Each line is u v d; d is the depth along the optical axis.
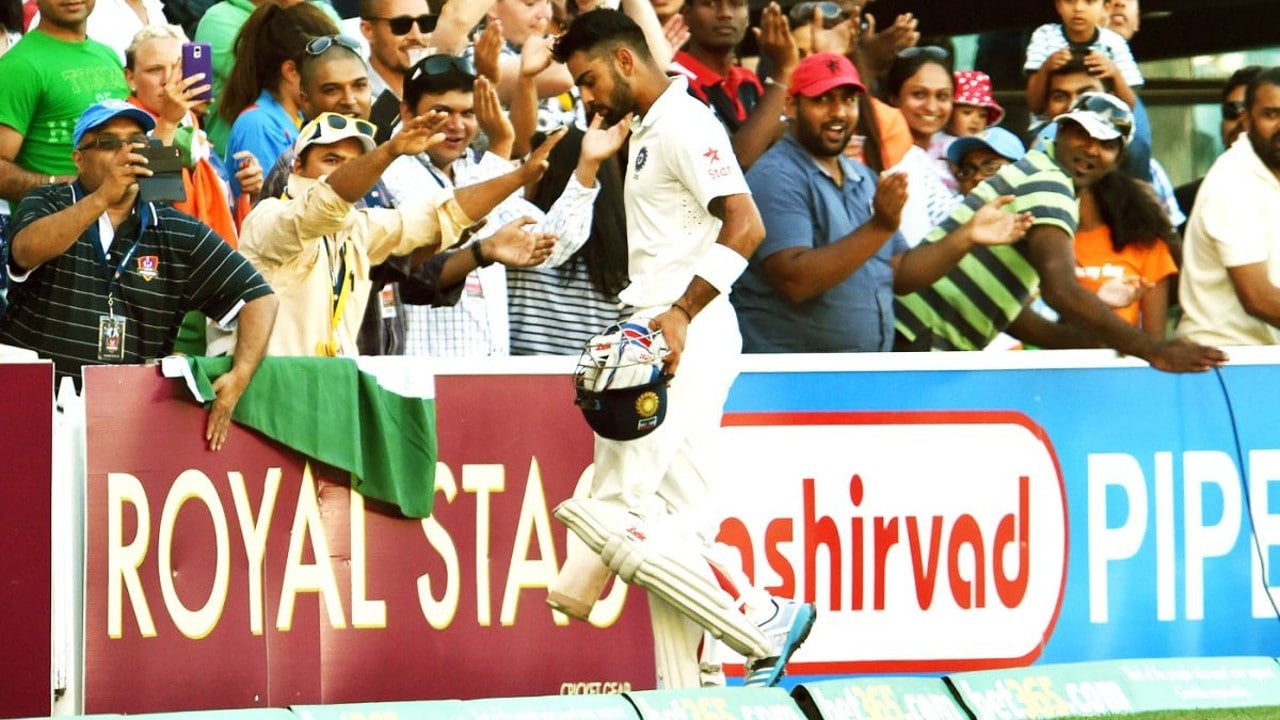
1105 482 23.62
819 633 22.25
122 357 19.80
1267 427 24.38
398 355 23.31
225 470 19.83
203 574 19.70
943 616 22.80
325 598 20.30
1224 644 24.14
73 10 23.27
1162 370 23.89
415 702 18.92
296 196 20.97
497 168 23.73
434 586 20.84
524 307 23.83
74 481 19.19
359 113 23.36
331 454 20.17
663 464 19.61
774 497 22.09
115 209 19.81
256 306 19.91
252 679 19.89
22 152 23.19
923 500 22.73
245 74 24.31
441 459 20.97
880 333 24.36
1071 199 24.94
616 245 24.03
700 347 19.61
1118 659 23.59
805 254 23.62
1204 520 24.09
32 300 19.45
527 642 21.22
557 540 21.39
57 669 18.91
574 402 21.44
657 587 19.31
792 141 24.23
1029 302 25.75
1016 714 21.38
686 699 19.39
